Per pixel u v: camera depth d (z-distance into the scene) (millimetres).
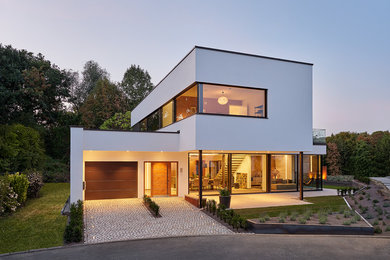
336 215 9539
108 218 9641
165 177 14664
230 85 11859
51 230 7953
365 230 7879
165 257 5750
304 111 13148
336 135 34750
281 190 16578
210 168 15234
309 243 6805
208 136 11359
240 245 6648
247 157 15945
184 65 12641
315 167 17984
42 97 27984
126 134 12750
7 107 26422
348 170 27734
